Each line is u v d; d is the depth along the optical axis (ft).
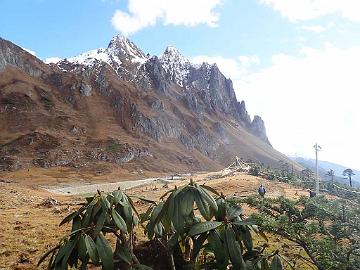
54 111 587.68
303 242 25.59
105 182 376.68
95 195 16.01
